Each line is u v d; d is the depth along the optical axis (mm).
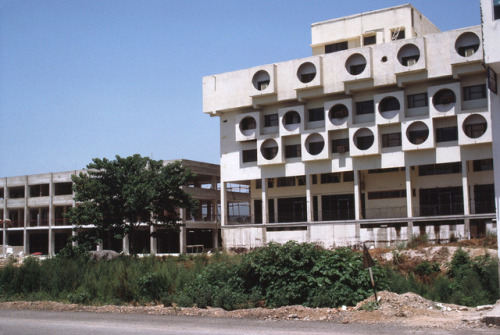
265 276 22125
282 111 57125
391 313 17297
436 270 33250
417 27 57781
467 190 48750
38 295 27875
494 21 21469
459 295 24203
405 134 50844
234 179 60625
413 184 53375
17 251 75125
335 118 54688
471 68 47906
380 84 51969
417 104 51625
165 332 15820
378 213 54844
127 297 26156
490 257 30828
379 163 52656
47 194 76188
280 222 59062
